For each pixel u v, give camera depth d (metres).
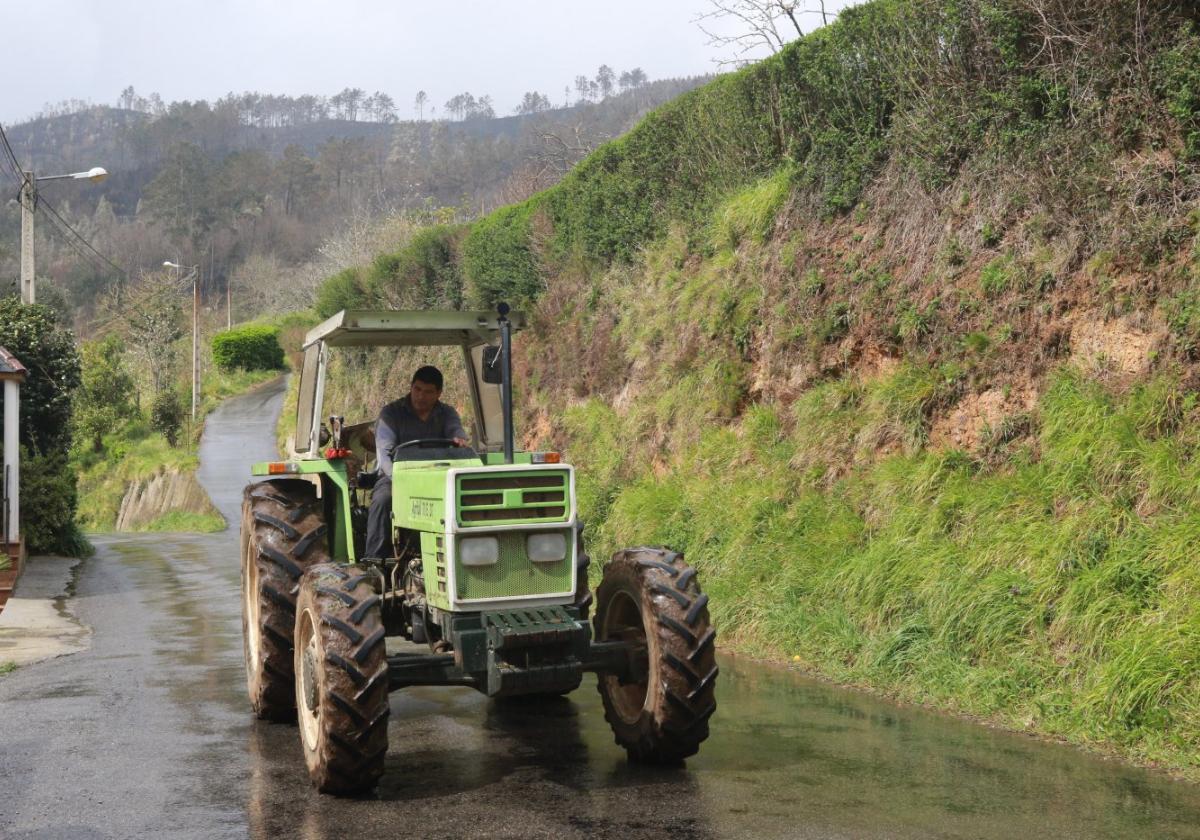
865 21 11.12
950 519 8.11
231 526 32.16
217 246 152.38
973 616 7.11
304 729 5.46
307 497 7.26
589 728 6.41
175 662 8.73
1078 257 8.45
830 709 6.67
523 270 19.02
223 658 8.91
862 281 10.37
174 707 7.05
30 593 14.03
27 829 4.64
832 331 10.52
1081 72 8.84
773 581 9.12
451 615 5.38
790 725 6.29
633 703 5.81
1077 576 6.86
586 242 16.83
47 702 7.21
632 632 5.80
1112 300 8.02
